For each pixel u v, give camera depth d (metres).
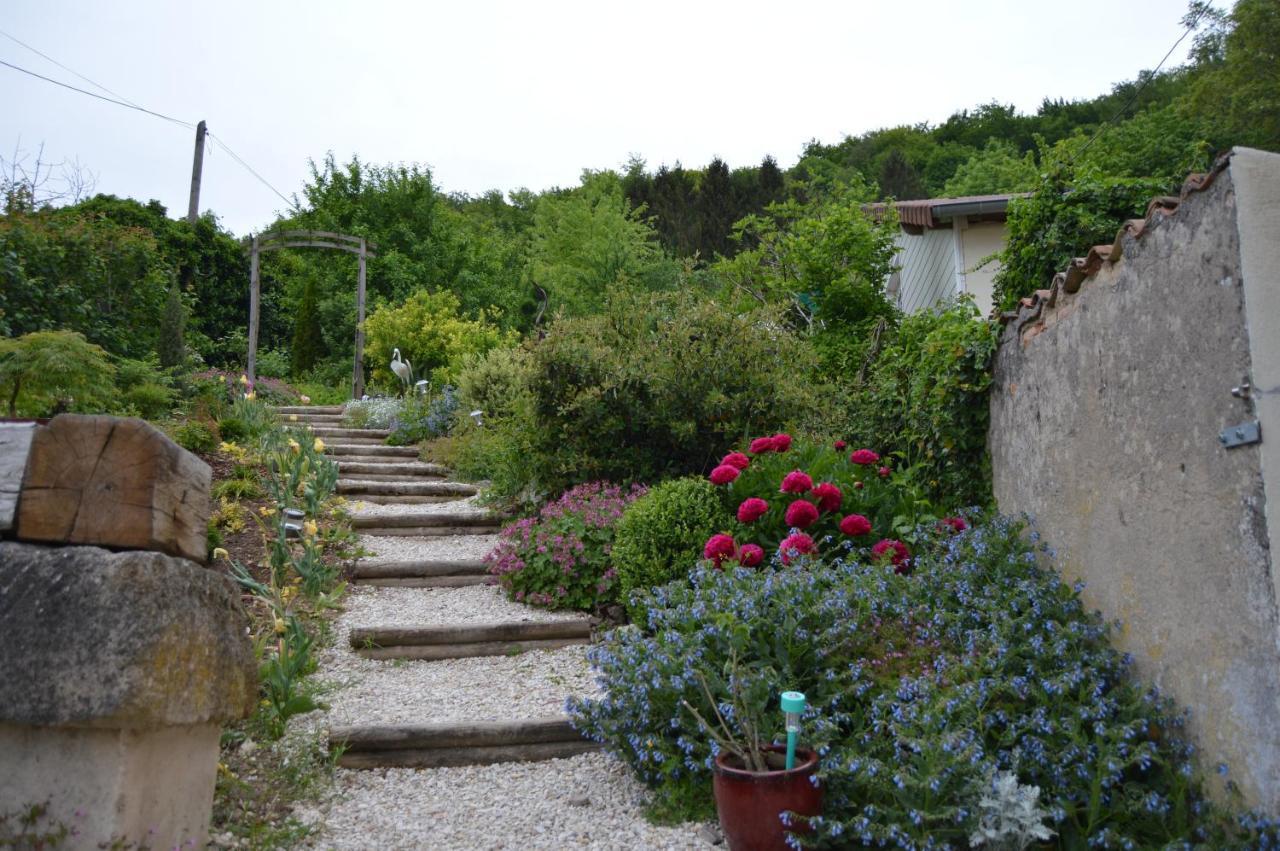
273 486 6.52
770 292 13.53
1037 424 4.29
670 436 6.99
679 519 5.35
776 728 3.36
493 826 3.39
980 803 2.78
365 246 15.89
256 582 4.96
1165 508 3.12
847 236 12.24
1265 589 2.58
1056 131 32.94
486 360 11.93
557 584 5.65
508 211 41.94
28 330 9.75
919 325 6.49
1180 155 15.71
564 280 25.72
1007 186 27.64
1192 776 2.90
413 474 9.22
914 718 3.03
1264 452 2.60
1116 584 3.47
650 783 3.67
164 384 10.11
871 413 6.40
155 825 2.64
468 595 5.90
